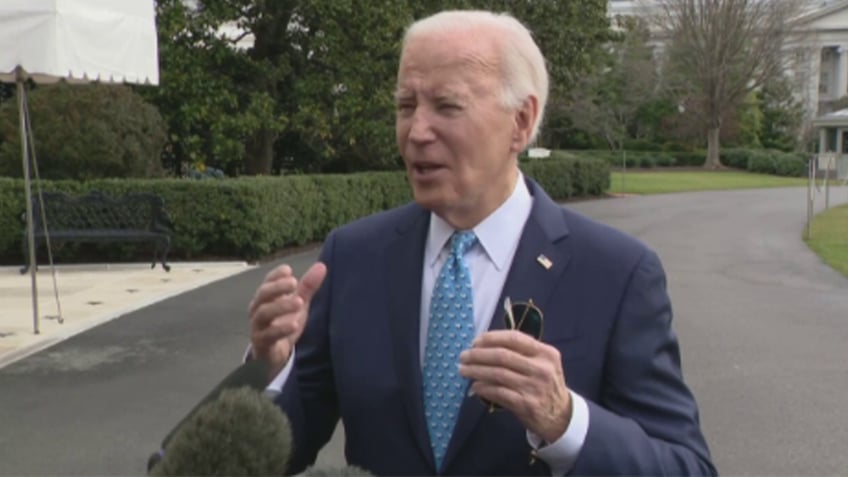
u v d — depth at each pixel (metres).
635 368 1.63
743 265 12.62
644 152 55.41
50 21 6.55
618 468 1.50
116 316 8.36
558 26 20.67
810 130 60.25
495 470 1.62
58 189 12.34
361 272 1.81
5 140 13.31
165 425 5.18
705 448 1.66
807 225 18.23
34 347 7.07
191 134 15.79
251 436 1.20
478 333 1.68
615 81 51.81
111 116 13.07
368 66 16.06
